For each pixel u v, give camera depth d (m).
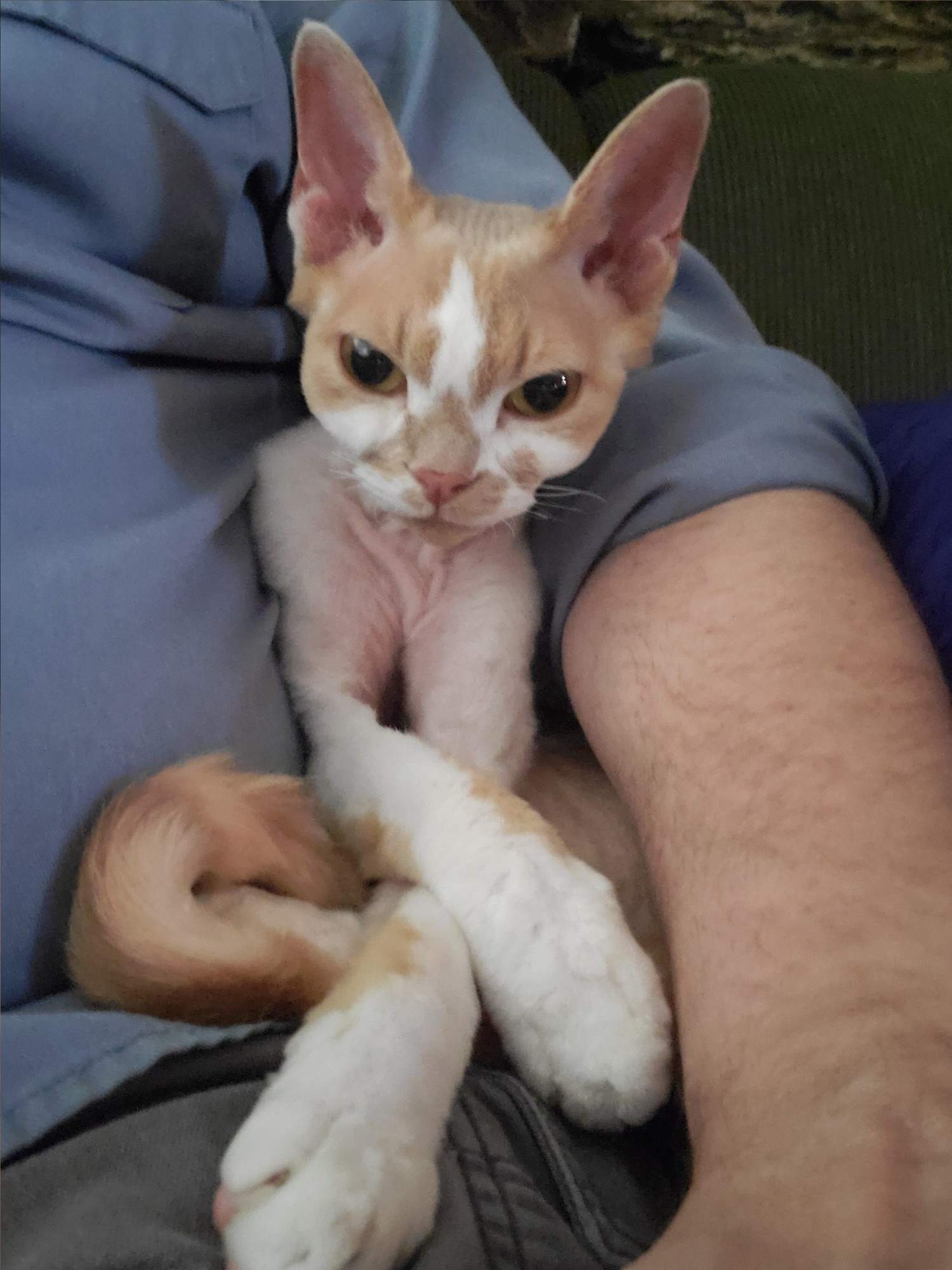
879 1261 0.29
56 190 0.50
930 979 0.38
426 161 0.77
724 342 0.74
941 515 0.65
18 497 0.42
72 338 0.48
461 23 0.85
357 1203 0.35
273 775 0.52
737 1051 0.41
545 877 0.52
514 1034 0.49
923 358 1.16
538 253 0.60
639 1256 0.35
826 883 0.43
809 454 0.60
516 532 0.73
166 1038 0.39
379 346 0.59
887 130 1.18
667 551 0.60
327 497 0.67
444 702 0.67
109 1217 0.33
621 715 0.59
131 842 0.43
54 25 0.48
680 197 0.62
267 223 0.73
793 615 0.53
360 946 0.51
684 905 0.49
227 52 0.58
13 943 0.40
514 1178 0.40
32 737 0.40
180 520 0.50
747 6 1.35
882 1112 0.34
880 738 0.48
